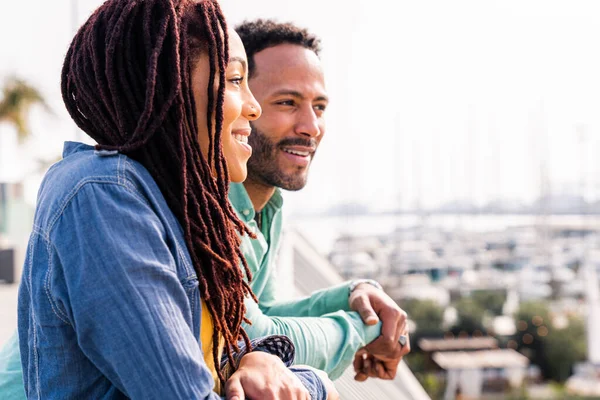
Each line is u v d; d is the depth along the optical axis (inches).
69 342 33.8
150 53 34.8
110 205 32.3
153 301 31.2
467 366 1455.5
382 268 2377.0
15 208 652.1
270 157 70.8
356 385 81.4
